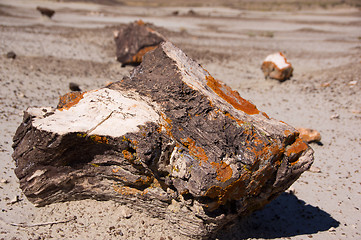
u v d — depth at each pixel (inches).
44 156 211.8
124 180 219.3
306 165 214.7
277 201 295.4
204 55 752.3
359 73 634.2
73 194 232.7
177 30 1024.9
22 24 855.1
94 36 816.9
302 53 862.5
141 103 226.5
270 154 200.5
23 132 219.5
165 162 205.0
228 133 204.1
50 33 788.0
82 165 223.0
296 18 1657.2
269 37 1075.9
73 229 217.2
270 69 624.7
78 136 205.2
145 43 607.2
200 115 211.0
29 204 235.6
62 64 593.9
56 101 443.5
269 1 2513.5
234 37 1027.3
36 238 207.6
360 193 305.6
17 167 221.9
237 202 210.4
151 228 223.6
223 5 2214.6
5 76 490.0
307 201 294.7
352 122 459.2
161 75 241.9
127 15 1331.2
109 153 215.8
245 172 195.8
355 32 1243.8
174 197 210.8
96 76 565.0
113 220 225.6
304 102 531.2
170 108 218.5
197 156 196.4
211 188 189.0
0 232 209.3
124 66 634.2
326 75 657.6
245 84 609.0
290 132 212.8
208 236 218.1
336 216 274.8
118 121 210.2
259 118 222.4
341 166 350.9
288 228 259.6
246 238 235.8
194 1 2357.3
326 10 2126.0
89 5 1545.3
